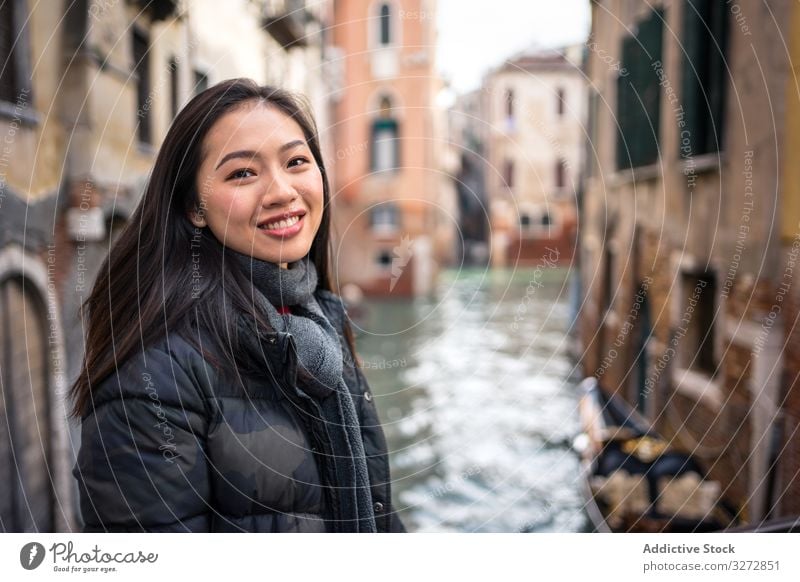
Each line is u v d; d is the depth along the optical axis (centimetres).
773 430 324
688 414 433
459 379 888
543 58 2678
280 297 110
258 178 105
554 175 2927
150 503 94
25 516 350
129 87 518
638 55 641
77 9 436
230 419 99
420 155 2084
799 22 333
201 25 679
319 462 111
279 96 112
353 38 1989
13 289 371
